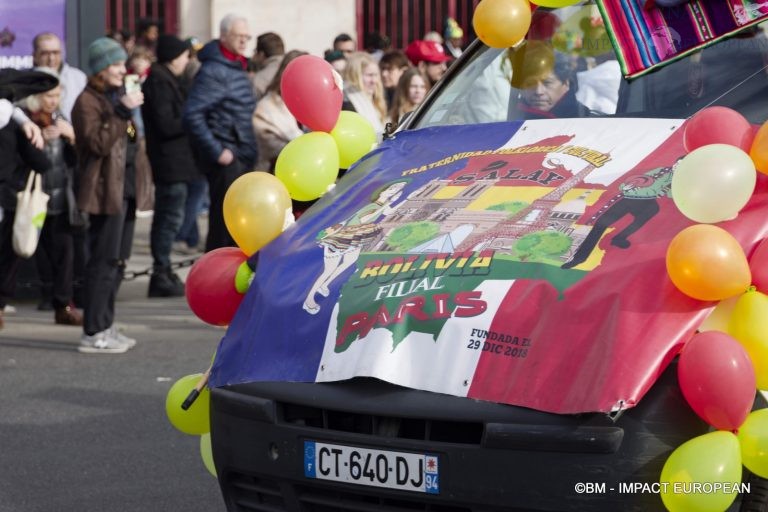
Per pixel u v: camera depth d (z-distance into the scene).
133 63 14.46
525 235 4.60
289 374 4.63
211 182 11.41
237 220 5.37
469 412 4.21
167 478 6.79
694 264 4.13
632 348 4.10
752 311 4.22
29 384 8.96
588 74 5.67
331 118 5.95
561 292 4.30
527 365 4.20
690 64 5.43
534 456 4.12
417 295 4.50
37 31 12.95
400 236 4.86
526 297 4.34
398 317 4.46
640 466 4.07
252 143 11.42
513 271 4.45
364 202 5.25
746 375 4.04
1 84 10.12
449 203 4.96
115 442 7.46
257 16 20.05
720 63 5.38
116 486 6.65
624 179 4.77
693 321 4.17
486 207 4.84
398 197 5.17
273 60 12.78
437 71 13.12
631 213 4.56
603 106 5.54
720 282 4.14
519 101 5.79
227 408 4.80
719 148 4.43
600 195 4.71
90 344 10.07
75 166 11.01
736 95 5.22
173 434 7.64
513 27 5.86
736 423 4.08
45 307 12.10
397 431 4.37
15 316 11.81
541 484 4.12
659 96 5.41
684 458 4.04
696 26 5.45
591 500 4.08
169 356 9.95
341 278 4.78
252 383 4.74
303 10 20.11
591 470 4.07
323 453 4.48
